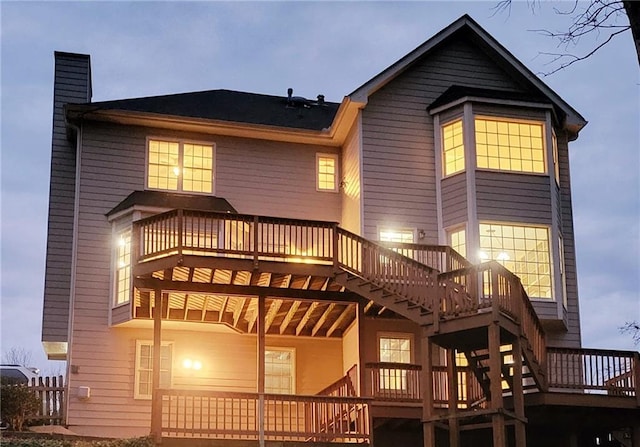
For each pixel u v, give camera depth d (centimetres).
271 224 1841
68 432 1673
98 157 2014
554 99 2122
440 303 1572
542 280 1973
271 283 1767
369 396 1727
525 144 2053
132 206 1912
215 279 1752
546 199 2020
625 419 1736
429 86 2122
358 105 2022
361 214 1978
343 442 1606
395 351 1966
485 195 1980
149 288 1697
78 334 1891
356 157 2042
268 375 1991
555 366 1712
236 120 2134
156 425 1524
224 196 2066
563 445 1864
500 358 1508
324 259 1719
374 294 1680
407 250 1941
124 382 1891
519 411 1515
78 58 2198
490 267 1509
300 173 2134
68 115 1995
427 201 2027
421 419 1714
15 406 1728
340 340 2061
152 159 2048
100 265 1945
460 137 2039
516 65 2133
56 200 2062
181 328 1953
